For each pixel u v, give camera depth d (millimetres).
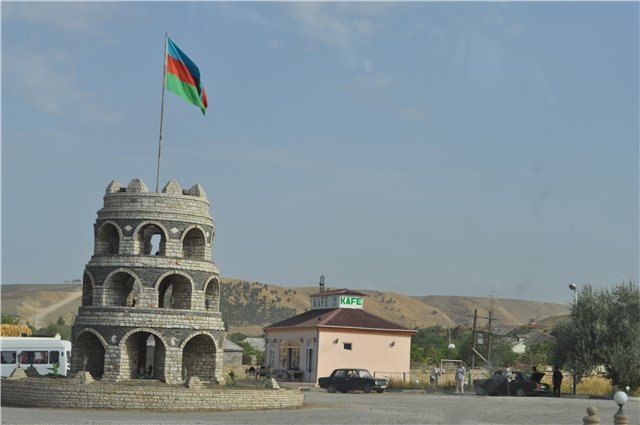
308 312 88062
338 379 67562
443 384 73938
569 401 54156
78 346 48812
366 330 79500
